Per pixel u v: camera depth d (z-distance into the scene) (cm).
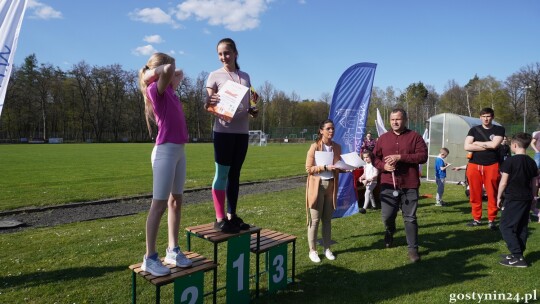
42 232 636
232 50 373
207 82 372
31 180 1278
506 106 5891
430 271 455
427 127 1574
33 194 1001
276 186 1214
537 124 4884
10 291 395
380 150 539
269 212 793
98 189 1096
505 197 483
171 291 400
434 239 594
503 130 630
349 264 482
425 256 512
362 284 416
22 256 507
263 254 530
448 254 520
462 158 1275
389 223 536
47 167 1723
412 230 500
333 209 502
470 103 6781
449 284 414
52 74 5975
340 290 399
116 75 6356
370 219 734
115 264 478
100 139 6284
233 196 375
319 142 505
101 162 2016
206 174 1484
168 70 281
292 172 1580
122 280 427
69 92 6150
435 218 739
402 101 7106
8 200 916
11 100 5494
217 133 366
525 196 467
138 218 748
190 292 310
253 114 391
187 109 6956
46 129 6147
